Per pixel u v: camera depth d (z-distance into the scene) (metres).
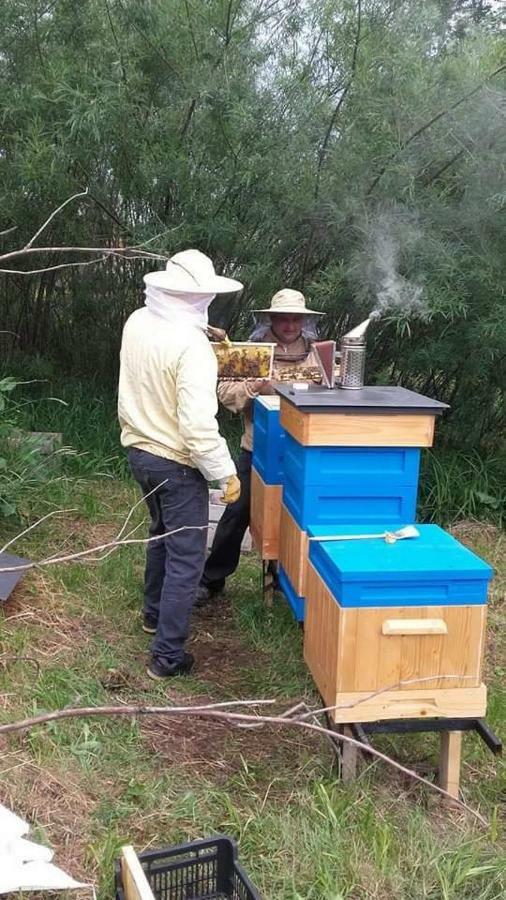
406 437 2.80
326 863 2.20
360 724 2.46
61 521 4.65
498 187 4.50
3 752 2.55
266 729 2.91
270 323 4.07
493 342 4.69
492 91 4.45
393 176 4.60
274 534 3.55
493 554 4.83
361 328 3.14
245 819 2.38
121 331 6.25
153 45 4.89
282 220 5.05
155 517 3.30
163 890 2.04
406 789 2.60
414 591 2.36
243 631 3.71
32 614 3.54
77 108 4.49
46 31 5.18
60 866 2.14
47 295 6.27
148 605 3.50
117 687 3.09
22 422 5.66
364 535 2.68
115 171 5.14
